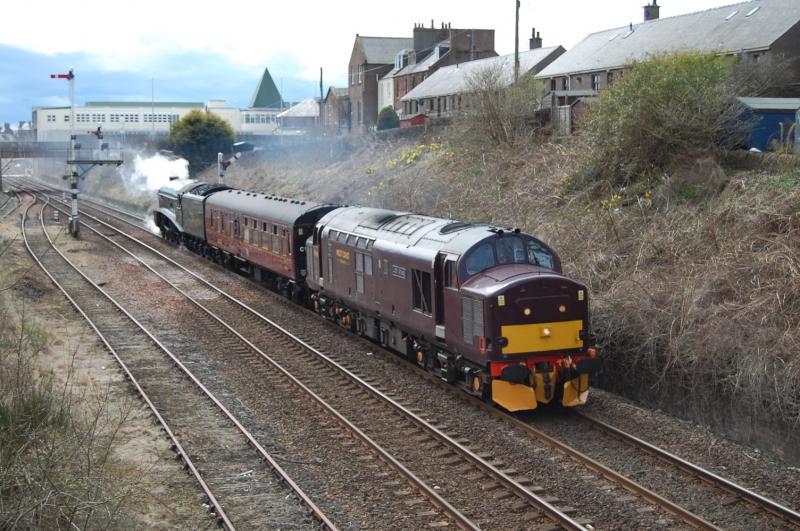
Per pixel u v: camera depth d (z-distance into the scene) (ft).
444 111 183.73
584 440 41.78
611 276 57.72
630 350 48.57
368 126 241.14
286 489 36.04
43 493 29.50
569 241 65.57
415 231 56.85
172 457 39.78
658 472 37.14
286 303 82.33
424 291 52.47
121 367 57.21
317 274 73.87
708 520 32.19
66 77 132.57
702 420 43.45
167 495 35.22
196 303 80.64
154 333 68.85
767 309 43.75
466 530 31.48
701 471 36.09
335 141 164.66
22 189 262.88
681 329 45.32
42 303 80.43
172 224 132.98
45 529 29.07
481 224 53.21
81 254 116.78
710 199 61.77
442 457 39.75
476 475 37.27
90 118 371.15
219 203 106.11
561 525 31.83
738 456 39.04
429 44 239.30
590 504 33.81
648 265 56.65
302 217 79.41
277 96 457.68
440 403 48.60
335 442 42.11
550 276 45.57
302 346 63.16
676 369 45.21
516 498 34.60
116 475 36.37
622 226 63.41
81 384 51.72
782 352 40.09
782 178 58.85
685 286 48.93
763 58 101.24
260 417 46.50
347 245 65.57
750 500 33.63
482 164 98.07
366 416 46.39
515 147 97.25
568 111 96.53
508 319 44.70
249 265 101.14
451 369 50.47
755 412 40.01
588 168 77.20
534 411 46.96
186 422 45.42
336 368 56.54
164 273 101.76
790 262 46.21
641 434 42.32
